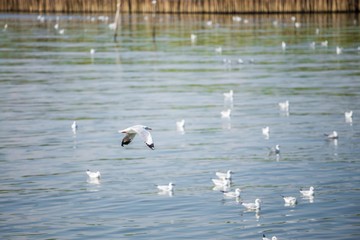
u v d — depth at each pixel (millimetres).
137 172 43062
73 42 106875
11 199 38281
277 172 42750
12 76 76188
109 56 92375
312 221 34938
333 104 61594
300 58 88750
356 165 43969
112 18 140000
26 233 33812
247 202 37469
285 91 67750
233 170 43281
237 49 98000
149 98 65062
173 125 55062
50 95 66125
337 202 37375
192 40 107625
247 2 141875
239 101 63750
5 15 148375
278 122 55656
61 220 35344
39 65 84188
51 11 152250
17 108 60562
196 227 34281
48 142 50000
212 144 49344
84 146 49094
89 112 59281
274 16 138375
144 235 33438
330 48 97250
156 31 119312
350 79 73188
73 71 80250
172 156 46562
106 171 43281
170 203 37469
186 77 76562
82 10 150625
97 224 34781
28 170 43500
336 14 138625
